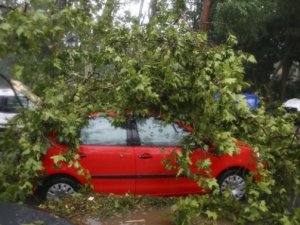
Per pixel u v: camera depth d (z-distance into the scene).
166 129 4.36
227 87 3.42
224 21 12.16
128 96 3.67
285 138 3.98
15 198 3.49
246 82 3.73
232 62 3.65
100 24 3.99
